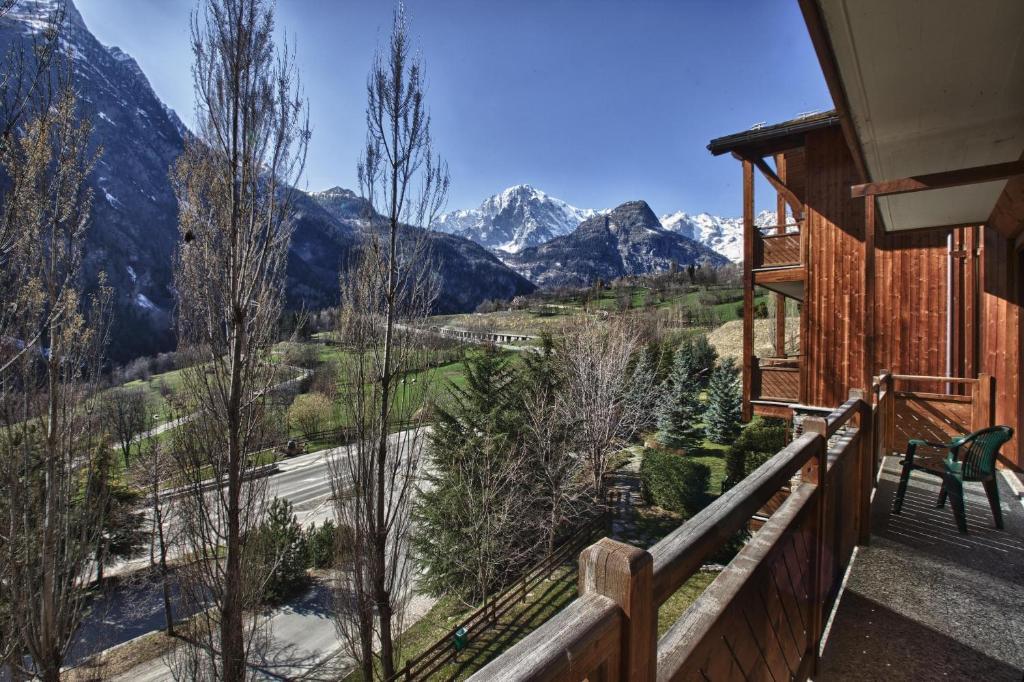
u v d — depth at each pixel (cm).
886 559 301
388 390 854
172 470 866
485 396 1395
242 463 725
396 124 891
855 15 210
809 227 776
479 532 1143
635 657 77
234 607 687
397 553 866
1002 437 336
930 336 703
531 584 1128
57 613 727
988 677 201
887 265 733
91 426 833
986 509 380
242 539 736
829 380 759
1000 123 292
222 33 673
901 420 568
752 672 137
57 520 734
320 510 1961
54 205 706
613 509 1481
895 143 319
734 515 119
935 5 201
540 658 59
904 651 218
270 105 729
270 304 771
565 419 1420
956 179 323
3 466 691
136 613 1321
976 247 649
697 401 2202
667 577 88
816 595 203
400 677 852
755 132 773
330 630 1197
